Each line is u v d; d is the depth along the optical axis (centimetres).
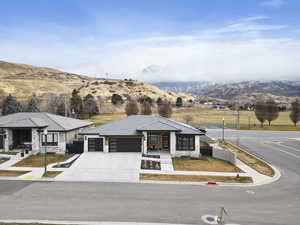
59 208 1261
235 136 4469
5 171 1970
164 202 1363
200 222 1138
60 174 1891
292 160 2591
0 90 9881
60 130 2634
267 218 1191
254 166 2259
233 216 1205
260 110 5878
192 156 2611
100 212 1220
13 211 1219
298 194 1539
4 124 2625
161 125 2650
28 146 2734
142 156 2505
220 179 1825
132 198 1415
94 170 2006
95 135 2658
